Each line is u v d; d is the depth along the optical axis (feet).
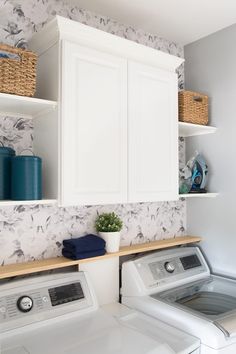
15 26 5.36
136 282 5.69
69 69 4.80
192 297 5.71
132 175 5.48
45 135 5.09
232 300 5.59
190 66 7.62
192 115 6.72
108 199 5.16
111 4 5.97
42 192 5.13
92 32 5.00
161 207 7.24
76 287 5.13
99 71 5.12
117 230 5.89
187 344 4.33
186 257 6.79
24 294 4.62
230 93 6.75
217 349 4.27
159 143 5.90
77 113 4.85
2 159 4.62
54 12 5.79
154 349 3.94
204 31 7.06
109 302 5.80
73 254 5.31
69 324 4.63
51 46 5.03
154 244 6.64
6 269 4.83
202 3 5.92
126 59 5.48
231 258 6.70
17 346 4.00
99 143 5.07
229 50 6.77
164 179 5.98
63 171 4.68
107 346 4.00
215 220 7.03
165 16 6.41
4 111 5.14
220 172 6.93
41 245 5.46
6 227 5.11
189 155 7.62
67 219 5.77
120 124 5.33
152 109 5.82
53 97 4.90
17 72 4.42
